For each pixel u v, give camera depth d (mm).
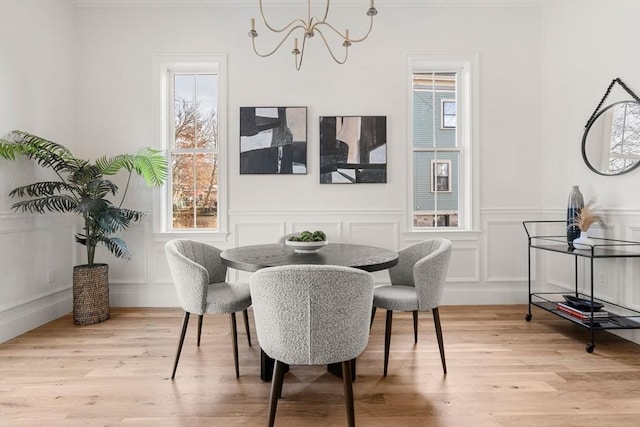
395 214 3488
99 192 2990
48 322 2992
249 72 3455
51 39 3084
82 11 3418
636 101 2512
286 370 2096
